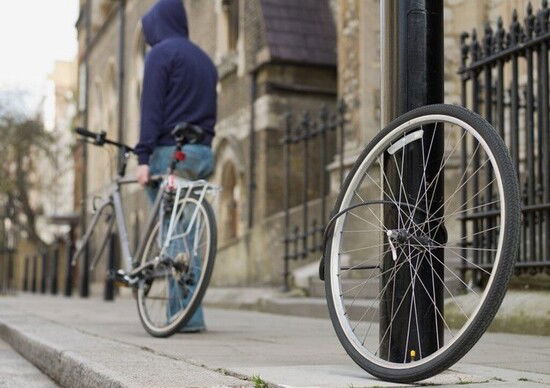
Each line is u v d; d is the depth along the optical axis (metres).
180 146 7.91
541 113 8.82
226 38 24.34
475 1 14.70
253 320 11.04
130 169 32.47
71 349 5.97
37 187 52.28
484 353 6.16
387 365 4.18
